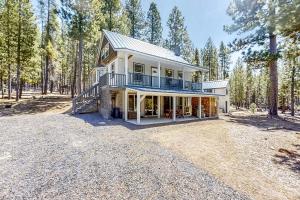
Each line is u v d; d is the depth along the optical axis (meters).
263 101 65.06
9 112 16.64
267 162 6.85
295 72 28.17
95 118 14.39
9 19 21.56
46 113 17.05
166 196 4.03
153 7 35.84
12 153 6.31
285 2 7.45
